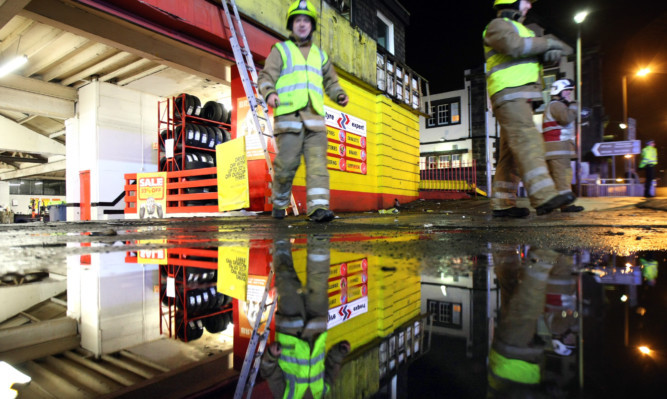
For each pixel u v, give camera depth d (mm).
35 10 4637
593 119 19312
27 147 12938
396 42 10992
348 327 561
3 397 408
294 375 424
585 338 420
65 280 1035
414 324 535
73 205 10602
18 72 9383
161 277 1057
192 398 386
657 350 374
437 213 5945
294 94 3430
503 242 1583
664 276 817
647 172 11211
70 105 10523
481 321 524
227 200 6145
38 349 579
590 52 19234
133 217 7621
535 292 682
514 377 327
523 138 3086
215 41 5875
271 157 5945
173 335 633
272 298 777
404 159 10797
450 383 321
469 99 20703
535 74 3102
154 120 11125
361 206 8570
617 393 278
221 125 8539
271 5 6652
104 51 8430
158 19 5137
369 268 991
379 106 9398
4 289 933
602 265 972
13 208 23047
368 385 356
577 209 4637
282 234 2334
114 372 488
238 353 533
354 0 8703
